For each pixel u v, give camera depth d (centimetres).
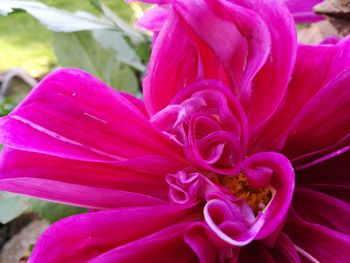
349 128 15
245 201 15
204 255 14
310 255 14
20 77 44
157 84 16
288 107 16
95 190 15
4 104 31
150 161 15
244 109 15
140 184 15
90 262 13
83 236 14
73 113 15
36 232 35
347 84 14
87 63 30
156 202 15
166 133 15
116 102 15
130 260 14
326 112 15
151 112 16
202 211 15
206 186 15
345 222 15
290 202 14
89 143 15
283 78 15
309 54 16
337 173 16
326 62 16
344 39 16
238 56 15
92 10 82
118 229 14
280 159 14
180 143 15
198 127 15
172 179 15
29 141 14
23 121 14
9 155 15
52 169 15
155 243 14
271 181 15
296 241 15
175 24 15
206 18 15
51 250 14
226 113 15
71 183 15
